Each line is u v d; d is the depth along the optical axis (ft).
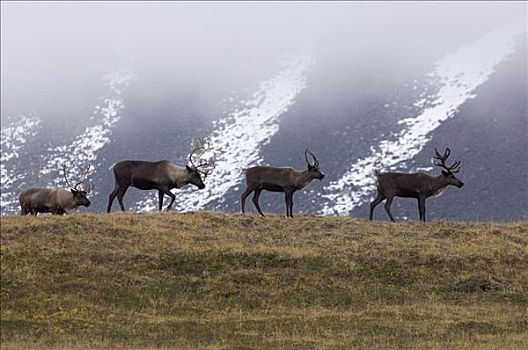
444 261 345.31
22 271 319.68
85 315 294.25
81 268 324.39
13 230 351.87
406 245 361.71
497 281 334.03
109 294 310.45
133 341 266.77
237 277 326.03
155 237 356.79
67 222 361.10
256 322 289.33
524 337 271.69
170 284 320.29
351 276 332.60
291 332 278.26
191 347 257.96
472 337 271.69
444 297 322.34
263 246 353.31
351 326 285.43
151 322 288.10
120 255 335.47
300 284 323.98
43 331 277.03
